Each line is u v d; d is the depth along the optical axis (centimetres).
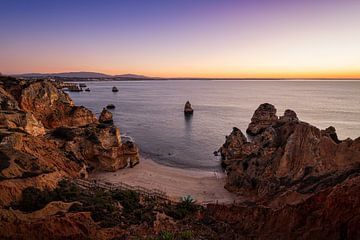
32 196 3450
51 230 2672
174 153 8475
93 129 7250
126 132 10981
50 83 9269
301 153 4950
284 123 6831
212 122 13200
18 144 5400
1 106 6825
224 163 7300
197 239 2805
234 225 3197
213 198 5362
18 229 2630
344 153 4209
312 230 2319
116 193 4325
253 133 10625
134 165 7206
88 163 6788
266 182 5175
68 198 3641
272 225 2755
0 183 3484
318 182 3978
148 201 4416
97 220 3109
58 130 7306
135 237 2823
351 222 2155
